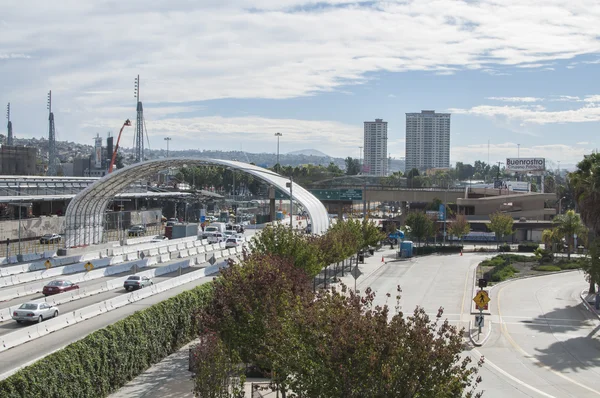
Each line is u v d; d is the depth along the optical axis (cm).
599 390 3008
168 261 7681
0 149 15738
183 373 3106
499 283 6431
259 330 2628
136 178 8131
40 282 5450
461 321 4541
